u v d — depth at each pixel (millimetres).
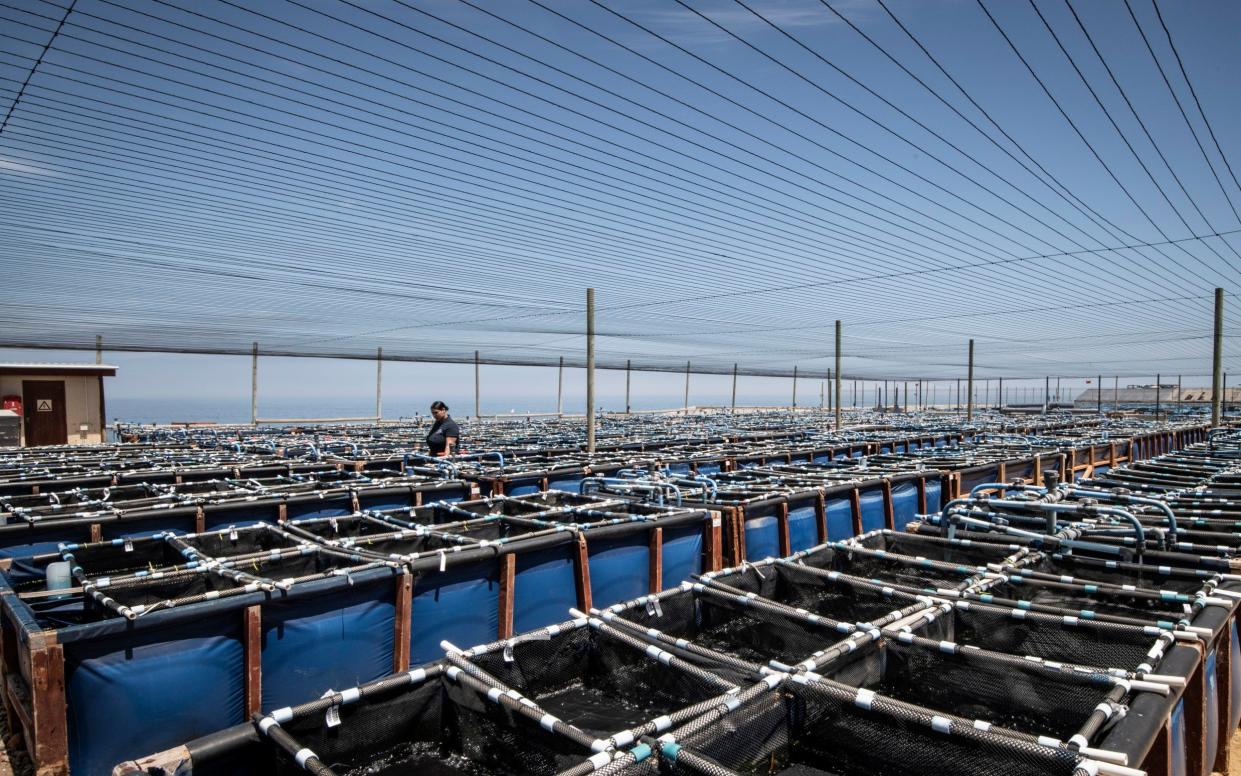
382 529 6469
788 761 2961
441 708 3205
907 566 4996
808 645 3812
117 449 15625
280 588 4125
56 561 5285
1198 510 6660
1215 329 19797
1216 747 3609
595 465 11328
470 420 32250
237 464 11867
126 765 2422
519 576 5402
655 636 3535
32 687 3391
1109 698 2787
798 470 10758
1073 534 5465
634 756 2408
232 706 4000
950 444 18203
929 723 2635
